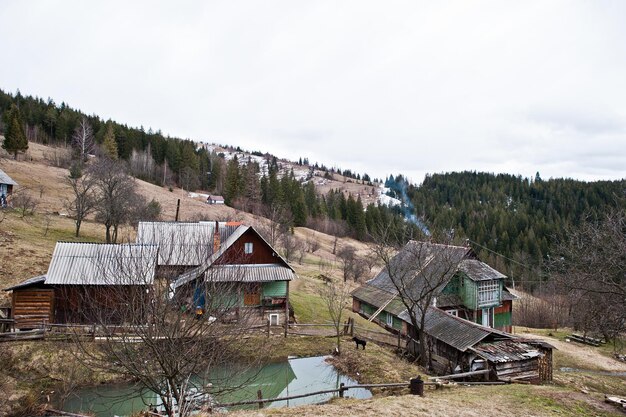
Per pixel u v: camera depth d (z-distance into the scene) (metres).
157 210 70.00
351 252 75.19
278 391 24.11
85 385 22.92
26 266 39.41
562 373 29.42
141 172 126.75
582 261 18.94
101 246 31.86
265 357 24.84
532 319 61.84
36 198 70.38
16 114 111.44
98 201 53.34
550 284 63.22
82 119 129.75
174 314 13.62
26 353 24.47
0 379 22.39
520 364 25.20
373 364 27.50
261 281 34.25
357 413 14.66
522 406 16.22
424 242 39.16
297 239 87.69
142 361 12.38
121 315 14.30
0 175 62.44
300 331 34.50
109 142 121.31
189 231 36.94
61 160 102.06
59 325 26.39
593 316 20.86
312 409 15.28
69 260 30.22
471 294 40.03
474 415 14.77
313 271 69.75
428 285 30.42
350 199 135.62
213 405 16.38
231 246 35.41
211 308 13.61
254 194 126.69
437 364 29.34
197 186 143.25
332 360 29.03
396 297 40.22
